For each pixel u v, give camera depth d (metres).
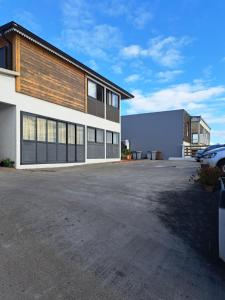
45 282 2.86
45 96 13.16
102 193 6.57
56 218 4.62
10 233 3.92
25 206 5.07
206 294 2.95
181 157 27.59
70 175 9.73
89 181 8.28
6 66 11.76
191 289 3.03
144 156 28.33
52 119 13.65
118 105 21.34
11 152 11.54
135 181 8.53
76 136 15.70
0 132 11.88
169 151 28.81
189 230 4.66
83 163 16.34
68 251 3.57
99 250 3.69
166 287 3.02
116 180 8.70
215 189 6.89
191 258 3.76
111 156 20.09
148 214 5.24
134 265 3.41
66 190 6.66
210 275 3.37
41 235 3.94
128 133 31.03
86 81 16.80
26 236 3.87
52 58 13.70
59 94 14.22
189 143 31.77
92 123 17.44
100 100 18.55
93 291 2.79
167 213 5.35
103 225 4.54
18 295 2.61
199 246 4.13
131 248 3.86
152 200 6.14
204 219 5.11
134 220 4.89
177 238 4.34
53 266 3.18
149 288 2.96
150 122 29.95
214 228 4.74
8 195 5.77
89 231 4.25
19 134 11.54
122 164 16.73
